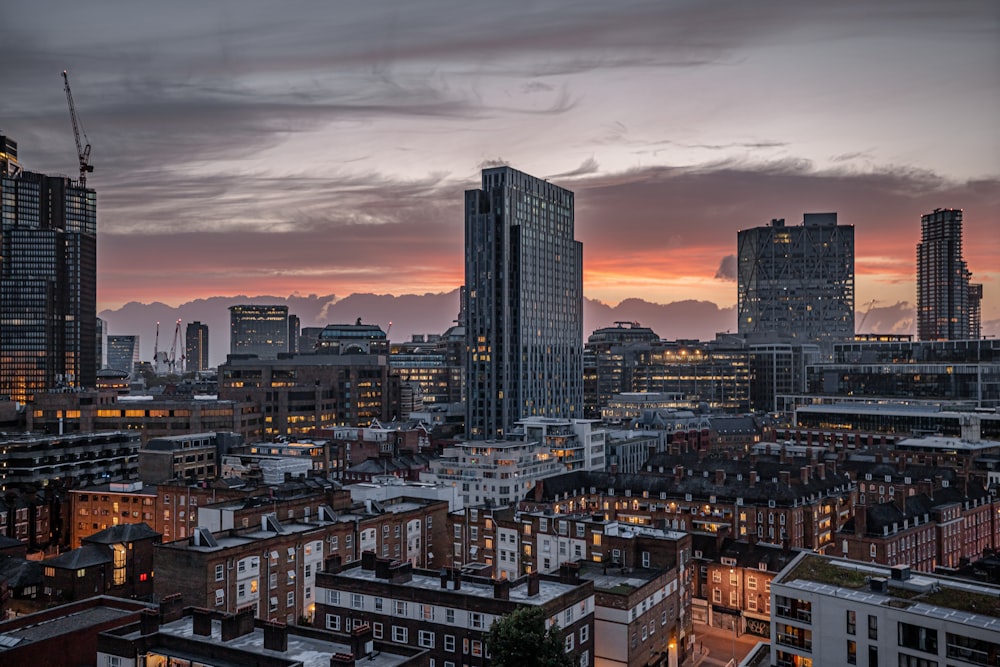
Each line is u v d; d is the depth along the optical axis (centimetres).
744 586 17525
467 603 12125
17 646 11138
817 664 11262
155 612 10425
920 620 10406
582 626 12662
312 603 16238
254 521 16800
